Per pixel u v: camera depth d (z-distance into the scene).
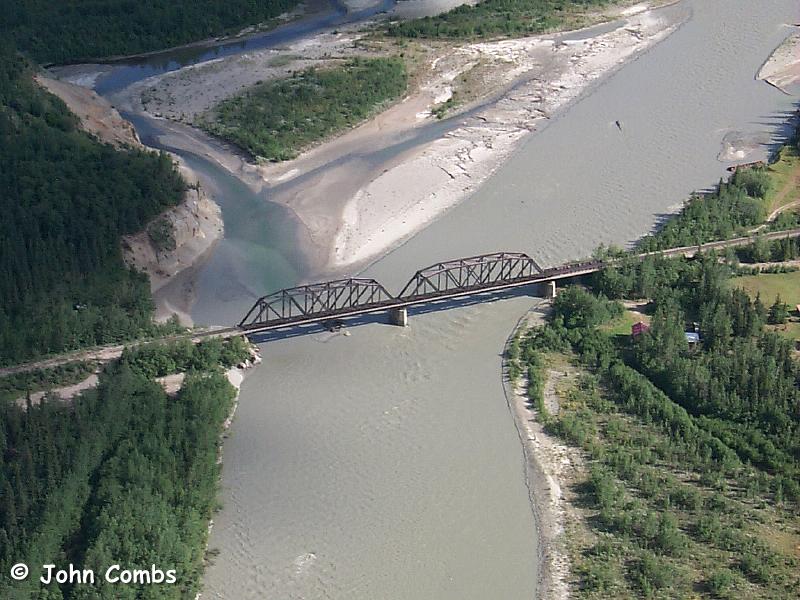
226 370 177.38
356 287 186.38
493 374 177.50
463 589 139.62
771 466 155.38
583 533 146.38
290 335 186.38
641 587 136.50
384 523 149.75
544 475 156.62
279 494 154.50
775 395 165.12
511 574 141.38
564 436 163.38
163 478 148.88
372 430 166.25
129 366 173.88
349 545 146.38
